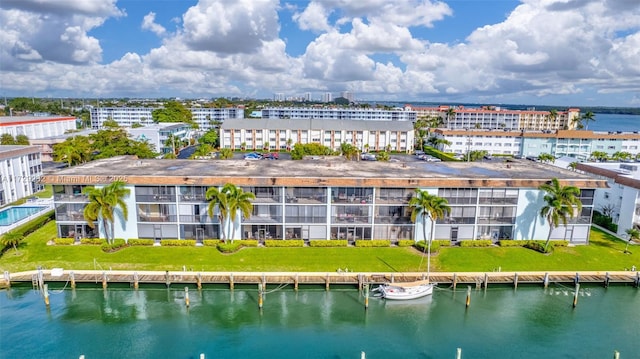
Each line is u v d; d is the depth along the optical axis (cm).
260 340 4059
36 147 8688
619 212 6581
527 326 4347
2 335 4050
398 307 4653
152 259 5325
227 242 5638
